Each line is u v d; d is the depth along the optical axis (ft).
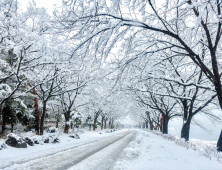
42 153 24.88
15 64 27.43
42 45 25.27
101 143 39.91
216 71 17.60
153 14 16.37
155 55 28.84
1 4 13.24
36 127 48.19
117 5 12.19
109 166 17.93
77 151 27.73
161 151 25.09
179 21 19.77
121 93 31.42
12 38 25.18
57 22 12.94
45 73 47.83
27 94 40.73
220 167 15.01
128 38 17.12
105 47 15.88
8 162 18.69
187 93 42.29
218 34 16.67
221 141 25.52
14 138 27.86
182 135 39.40
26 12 28.12
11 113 48.88
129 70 19.94
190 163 17.04
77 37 14.19
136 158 21.31
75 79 55.01
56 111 81.20
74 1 11.53
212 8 8.00
